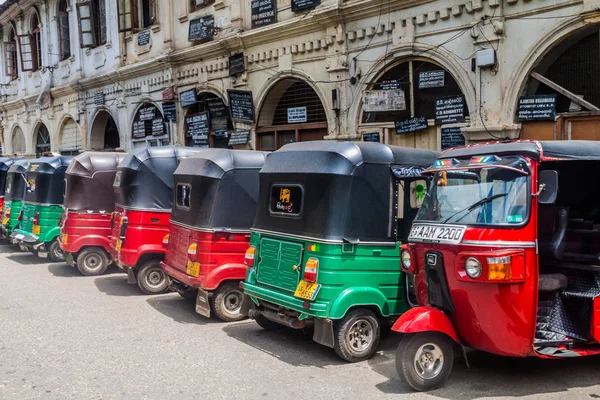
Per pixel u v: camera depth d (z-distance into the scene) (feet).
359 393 17.11
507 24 29.99
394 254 20.95
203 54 50.90
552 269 18.84
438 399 16.49
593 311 17.15
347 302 19.67
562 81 29.45
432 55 33.65
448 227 17.03
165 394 17.02
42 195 40.60
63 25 75.56
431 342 17.02
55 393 17.07
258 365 19.71
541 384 17.60
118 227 31.73
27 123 87.86
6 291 31.78
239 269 25.27
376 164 20.79
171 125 56.29
